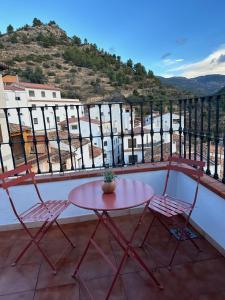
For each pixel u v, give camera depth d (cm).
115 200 182
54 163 860
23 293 177
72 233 260
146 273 190
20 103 2631
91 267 201
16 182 218
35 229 274
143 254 216
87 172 284
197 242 231
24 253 227
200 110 252
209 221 228
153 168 292
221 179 234
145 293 169
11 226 276
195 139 265
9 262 215
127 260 207
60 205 228
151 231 256
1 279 193
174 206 215
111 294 170
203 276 184
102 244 235
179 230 251
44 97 3016
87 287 178
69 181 277
